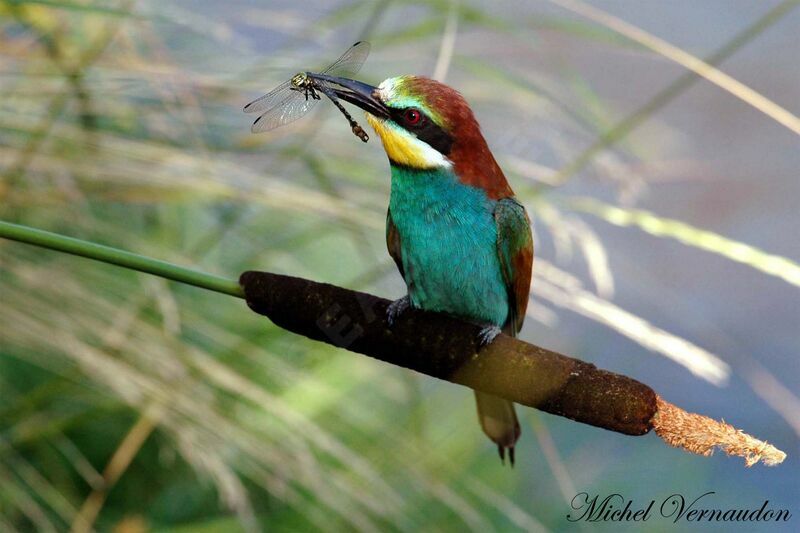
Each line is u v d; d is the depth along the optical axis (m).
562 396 7.28
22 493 9.92
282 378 10.88
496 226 10.34
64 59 10.31
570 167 11.30
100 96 10.59
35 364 10.44
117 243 10.70
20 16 10.16
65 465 10.43
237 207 11.18
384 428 11.20
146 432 9.90
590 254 11.18
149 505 10.60
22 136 10.24
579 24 11.59
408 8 12.61
